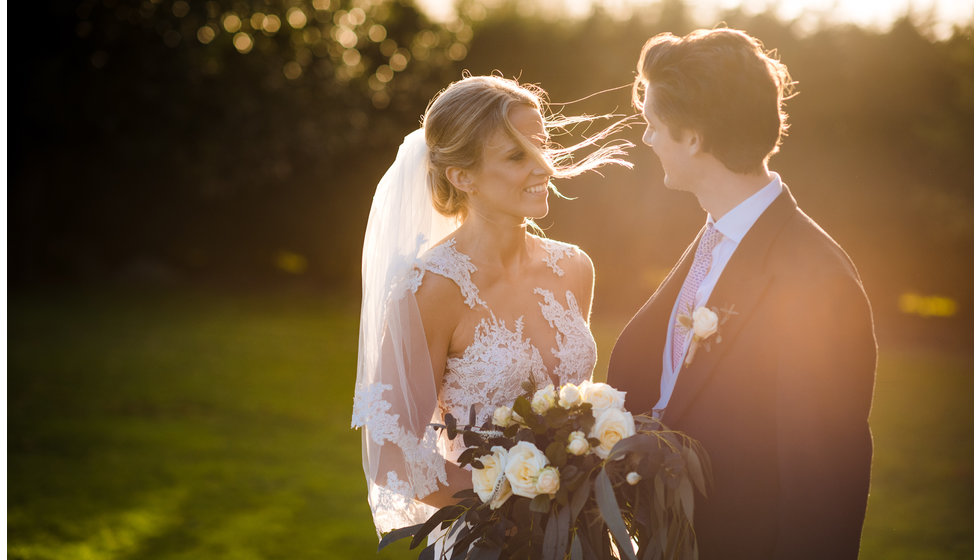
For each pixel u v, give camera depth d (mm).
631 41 17344
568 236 17484
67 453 6711
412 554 4852
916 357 13164
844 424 1694
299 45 17859
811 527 1699
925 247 15531
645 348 2137
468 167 2158
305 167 18422
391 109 19344
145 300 16609
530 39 18094
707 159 1891
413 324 2117
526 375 2252
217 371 10320
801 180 15258
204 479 6207
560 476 1796
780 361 1774
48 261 18562
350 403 8953
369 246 2295
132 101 15680
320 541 5027
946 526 5414
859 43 14867
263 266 21266
